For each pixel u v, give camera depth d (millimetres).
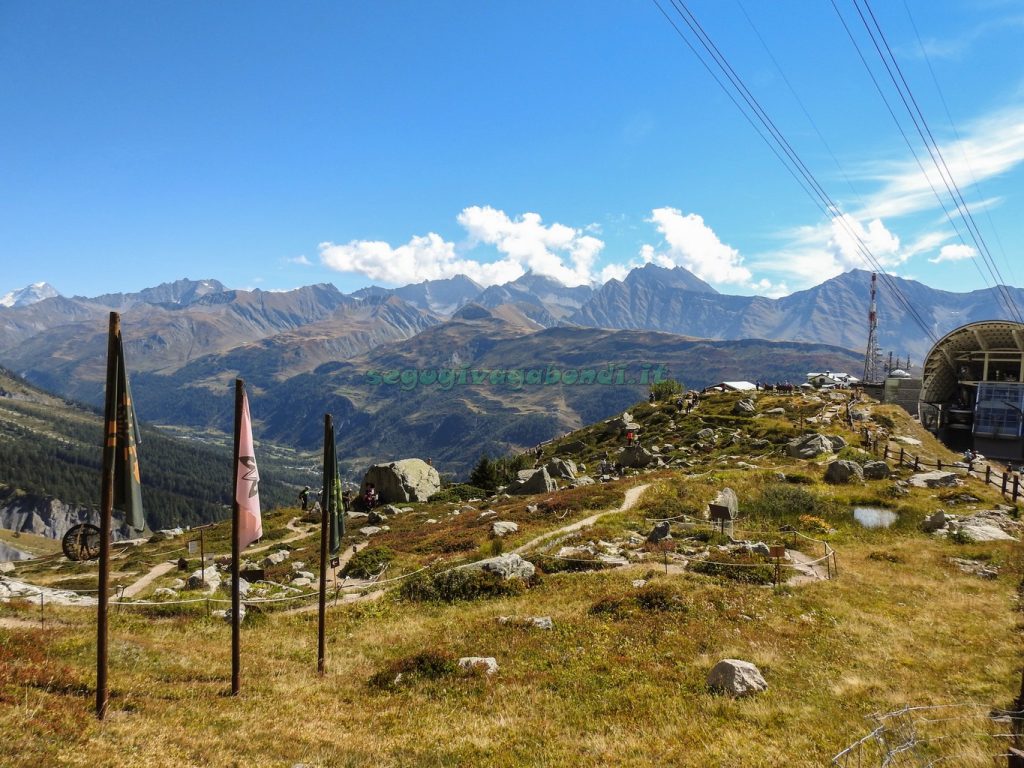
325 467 23203
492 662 21984
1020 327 94812
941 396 113625
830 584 30812
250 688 19281
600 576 33781
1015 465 89438
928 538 41156
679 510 48375
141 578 43562
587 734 16438
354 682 21500
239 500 18594
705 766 14227
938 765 13883
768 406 94625
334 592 36562
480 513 59594
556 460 77438
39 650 19469
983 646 22938
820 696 18469
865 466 57688
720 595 28594
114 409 14211
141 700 15867
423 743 15758
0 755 10367
